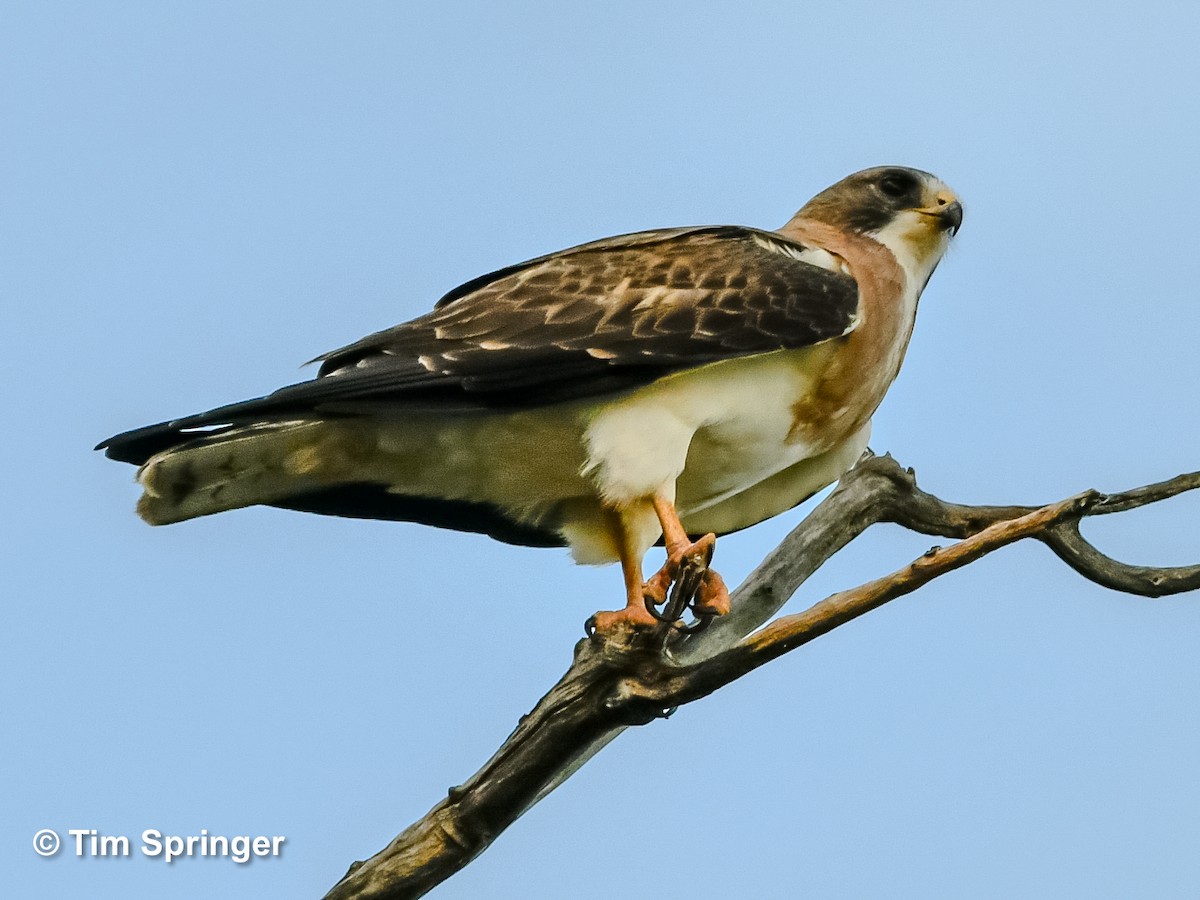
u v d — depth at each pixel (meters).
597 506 10.66
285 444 9.80
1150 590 9.77
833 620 8.16
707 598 9.73
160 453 9.57
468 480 10.46
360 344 10.04
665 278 10.34
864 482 10.82
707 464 10.66
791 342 10.21
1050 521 7.97
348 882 8.81
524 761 8.66
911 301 11.64
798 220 12.18
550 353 9.84
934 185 11.92
